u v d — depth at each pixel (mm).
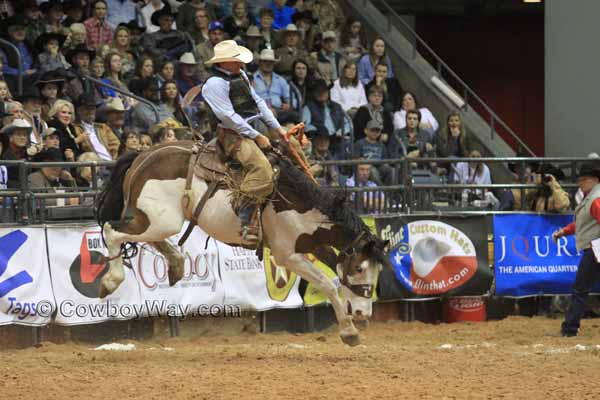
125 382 15000
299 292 22750
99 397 13977
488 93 43531
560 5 31031
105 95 28578
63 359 17734
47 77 26469
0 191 20047
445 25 43562
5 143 22828
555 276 24875
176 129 25453
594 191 21188
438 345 20234
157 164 17219
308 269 17375
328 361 17203
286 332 22750
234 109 16969
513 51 43719
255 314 22500
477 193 28547
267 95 30734
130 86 28891
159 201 17109
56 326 20453
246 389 14359
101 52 30203
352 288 17406
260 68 30906
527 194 25688
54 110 25188
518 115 43562
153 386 14648
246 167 16891
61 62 28797
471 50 43531
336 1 38188
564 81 30969
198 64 31078
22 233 19875
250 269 22156
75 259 20438
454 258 23984
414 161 23844
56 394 14195
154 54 30703
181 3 33906
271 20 33812
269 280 22375
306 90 31844
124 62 30234
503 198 26031
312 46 34906
